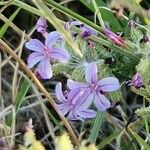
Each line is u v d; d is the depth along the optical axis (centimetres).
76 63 17
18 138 18
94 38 17
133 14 19
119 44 17
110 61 17
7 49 17
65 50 16
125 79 18
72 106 16
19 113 19
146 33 18
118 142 18
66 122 16
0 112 18
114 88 16
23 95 18
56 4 17
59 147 13
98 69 17
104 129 19
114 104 18
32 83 18
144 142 16
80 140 16
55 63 17
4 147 16
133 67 18
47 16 15
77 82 16
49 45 16
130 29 18
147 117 18
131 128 18
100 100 16
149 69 16
